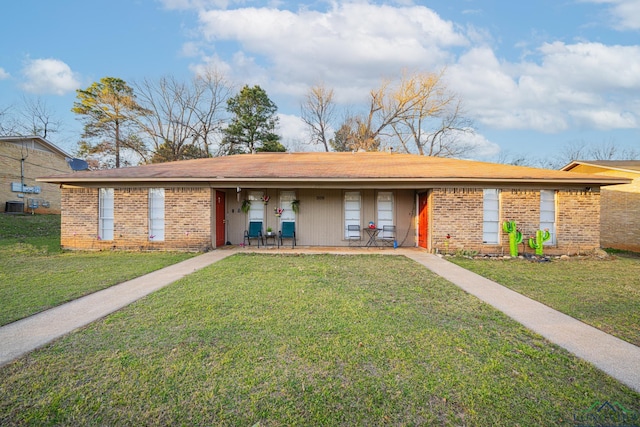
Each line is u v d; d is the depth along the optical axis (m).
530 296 5.78
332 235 12.40
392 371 3.13
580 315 4.79
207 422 2.43
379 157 15.29
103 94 28.75
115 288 6.07
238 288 6.05
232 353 3.46
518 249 10.52
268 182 10.84
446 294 5.85
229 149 32.03
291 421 2.44
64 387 2.83
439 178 10.20
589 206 10.56
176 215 11.02
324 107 32.78
